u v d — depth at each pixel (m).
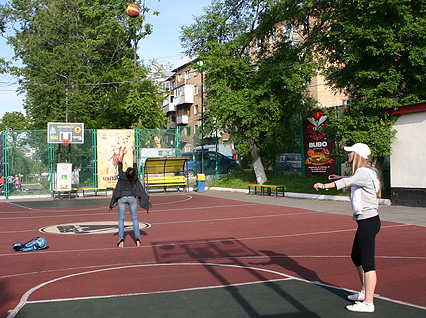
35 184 24.98
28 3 35.34
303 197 20.38
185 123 62.50
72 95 32.12
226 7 26.27
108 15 33.97
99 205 20.12
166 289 6.09
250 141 25.22
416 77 16.08
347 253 8.38
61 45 34.53
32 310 5.21
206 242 10.19
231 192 26.12
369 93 16.20
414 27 15.31
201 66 24.56
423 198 15.08
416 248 8.70
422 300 5.36
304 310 5.05
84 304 5.42
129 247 9.77
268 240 10.19
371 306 4.93
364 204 5.04
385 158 20.33
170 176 27.20
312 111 22.61
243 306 5.23
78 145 25.75
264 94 23.52
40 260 8.50
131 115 37.09
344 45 18.00
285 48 24.52
